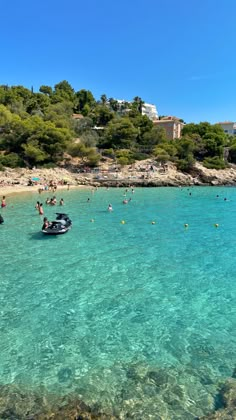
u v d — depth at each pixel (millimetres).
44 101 122938
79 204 41844
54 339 10805
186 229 27984
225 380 8680
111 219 32094
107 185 66625
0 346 10359
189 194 54781
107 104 159625
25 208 37719
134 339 10805
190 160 80750
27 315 12453
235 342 10617
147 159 85938
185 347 10320
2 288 15016
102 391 8289
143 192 57844
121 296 14234
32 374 9008
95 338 10875
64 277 16453
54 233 24984
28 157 75250
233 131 160000
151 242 23516
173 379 8750
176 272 17281
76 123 104688
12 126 80188
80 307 13156
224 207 40688
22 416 7344
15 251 20891
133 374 8992
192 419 7285
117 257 19859
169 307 13195
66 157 82500
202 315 12516
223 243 23344
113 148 94000
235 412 7371
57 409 7582
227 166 88375
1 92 114062
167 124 129375
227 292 14680
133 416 7395
